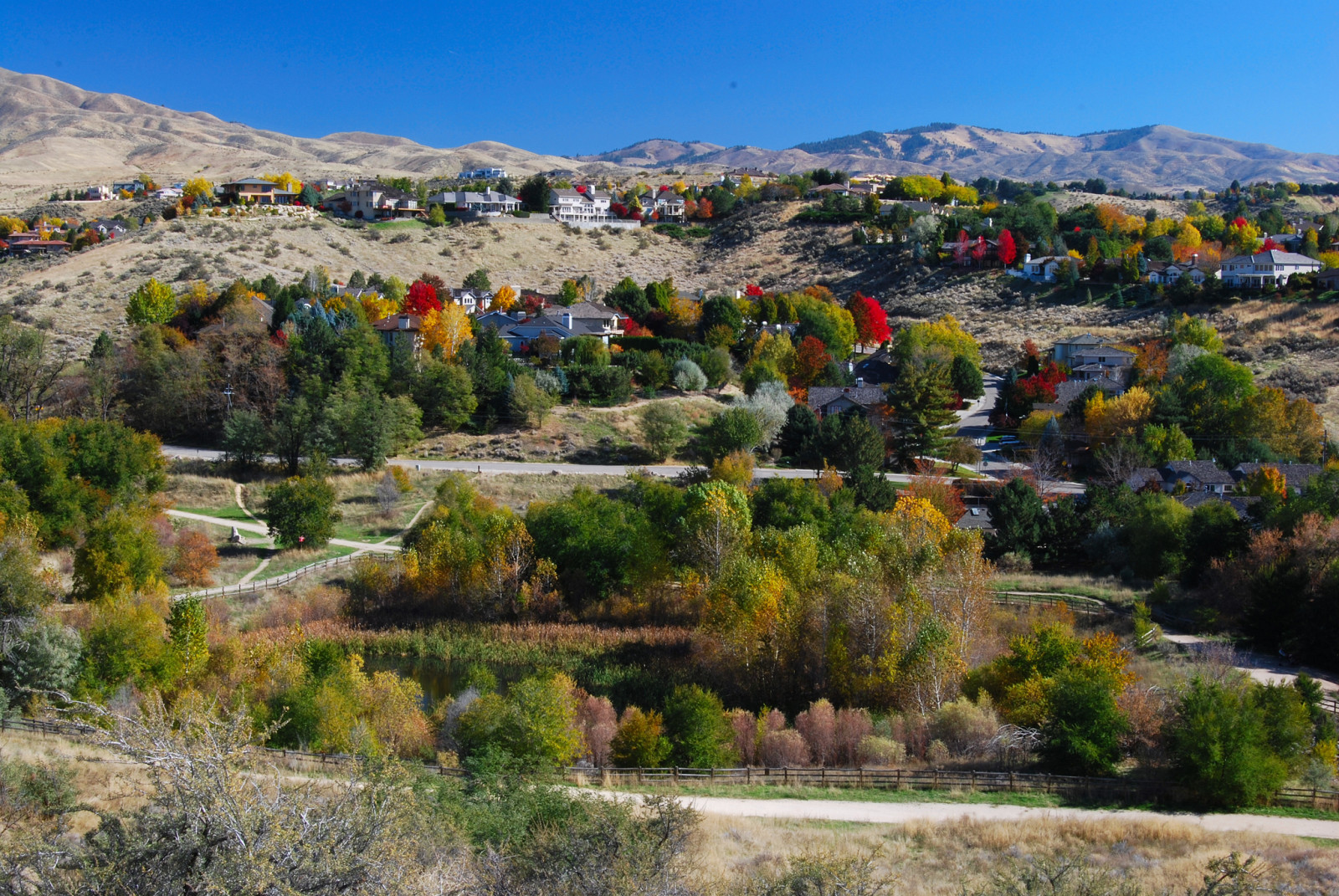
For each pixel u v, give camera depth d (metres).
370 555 67.69
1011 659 45.28
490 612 61.84
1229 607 58.56
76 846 16.89
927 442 91.69
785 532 63.72
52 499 65.12
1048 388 104.00
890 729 41.59
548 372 102.19
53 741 32.25
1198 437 93.00
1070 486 86.88
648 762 38.75
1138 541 68.19
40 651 39.47
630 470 86.12
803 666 48.75
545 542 65.19
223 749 16.67
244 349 95.44
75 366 98.81
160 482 75.25
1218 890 23.62
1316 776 36.50
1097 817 33.16
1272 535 58.81
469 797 26.62
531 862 20.80
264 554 68.25
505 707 39.06
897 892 25.98
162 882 14.82
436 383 94.25
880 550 57.62
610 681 52.94
